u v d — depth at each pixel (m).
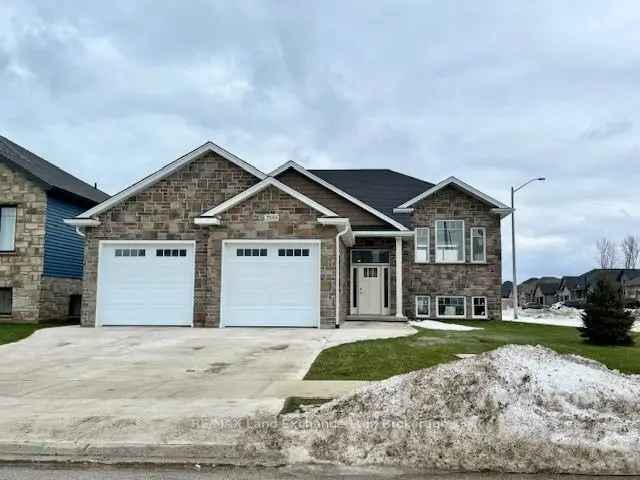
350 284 22.39
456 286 23.80
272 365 10.91
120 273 17.78
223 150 18.23
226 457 5.86
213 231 17.19
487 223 24.05
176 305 17.52
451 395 6.43
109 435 6.25
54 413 7.09
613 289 15.09
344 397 7.00
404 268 23.64
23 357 12.06
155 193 18.11
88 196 23.17
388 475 5.41
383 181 26.80
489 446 5.71
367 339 14.02
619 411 6.30
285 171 22.19
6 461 5.81
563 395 6.44
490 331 17.52
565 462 5.53
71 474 5.40
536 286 97.69
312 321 16.77
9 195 20.59
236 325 16.92
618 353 12.60
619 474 5.43
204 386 8.90
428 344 13.02
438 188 23.86
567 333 17.66
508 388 6.37
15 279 20.28
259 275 17.05
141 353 12.45
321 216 16.97
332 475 5.41
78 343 13.98
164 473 5.44
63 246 21.70
